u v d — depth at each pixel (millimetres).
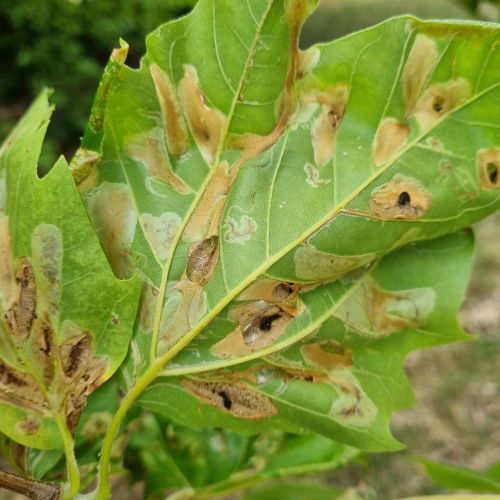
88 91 1111
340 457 237
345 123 162
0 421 154
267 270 163
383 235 166
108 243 161
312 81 160
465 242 185
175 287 163
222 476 225
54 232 146
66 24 1083
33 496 154
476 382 769
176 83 158
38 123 152
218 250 163
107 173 160
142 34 1150
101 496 156
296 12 152
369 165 162
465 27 149
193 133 162
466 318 844
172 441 226
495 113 158
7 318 152
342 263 167
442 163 162
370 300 179
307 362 176
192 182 163
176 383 168
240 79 158
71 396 157
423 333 183
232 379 172
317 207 162
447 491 622
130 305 154
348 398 177
